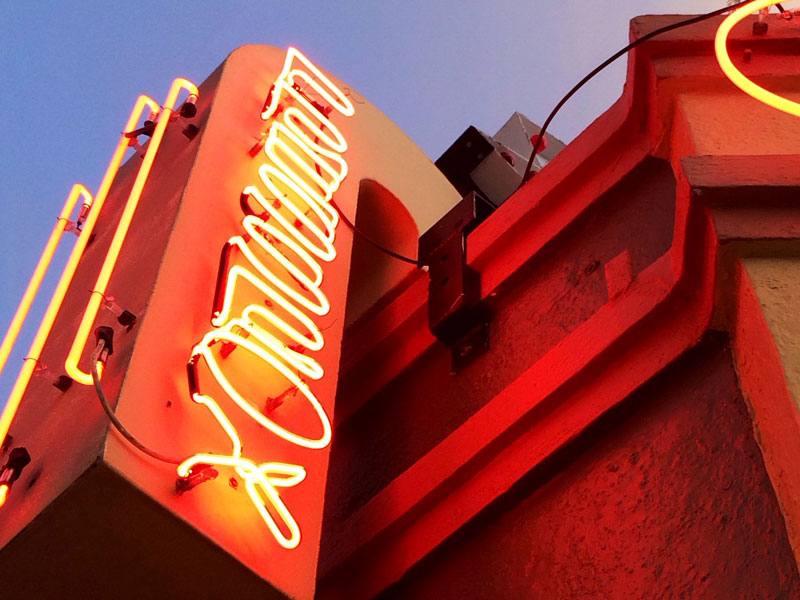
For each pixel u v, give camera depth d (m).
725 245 3.07
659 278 3.46
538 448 3.52
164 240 3.69
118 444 2.95
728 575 2.76
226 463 3.14
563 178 4.45
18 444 3.40
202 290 3.65
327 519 4.46
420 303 4.80
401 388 4.75
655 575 2.96
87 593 3.10
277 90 4.82
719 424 3.07
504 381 4.17
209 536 3.03
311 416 3.77
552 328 4.13
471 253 4.71
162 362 3.29
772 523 2.73
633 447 3.30
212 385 3.44
